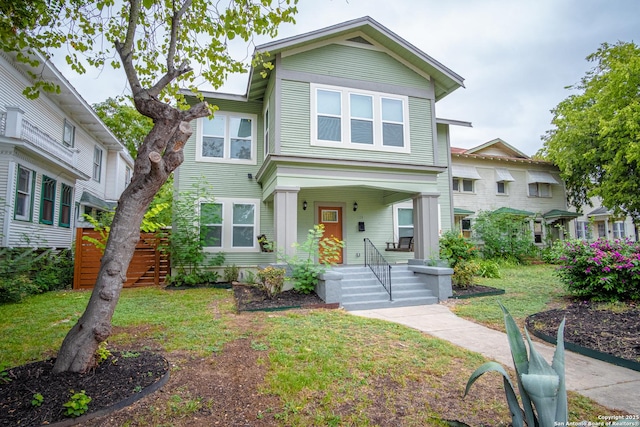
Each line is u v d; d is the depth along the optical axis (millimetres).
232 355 4266
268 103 10562
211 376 3639
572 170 17969
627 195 15047
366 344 4758
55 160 11656
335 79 9961
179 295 8586
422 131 10734
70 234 14086
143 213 3791
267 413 2943
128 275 10227
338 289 7668
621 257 6523
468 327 6000
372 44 10523
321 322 5883
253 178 11508
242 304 7309
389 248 12266
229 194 11273
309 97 9656
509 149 19719
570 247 7445
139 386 3225
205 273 10430
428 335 5457
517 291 9062
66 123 14062
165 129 3783
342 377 3654
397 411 3006
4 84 10258
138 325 5641
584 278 7172
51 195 12438
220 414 2914
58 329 5371
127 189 3715
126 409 2906
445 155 14367
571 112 17641
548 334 5199
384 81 10508
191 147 11125
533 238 17938
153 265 10547
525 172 18938
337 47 10141
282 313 6691
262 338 4926
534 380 2230
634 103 13625
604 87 16406
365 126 10078
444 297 8516
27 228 10727
